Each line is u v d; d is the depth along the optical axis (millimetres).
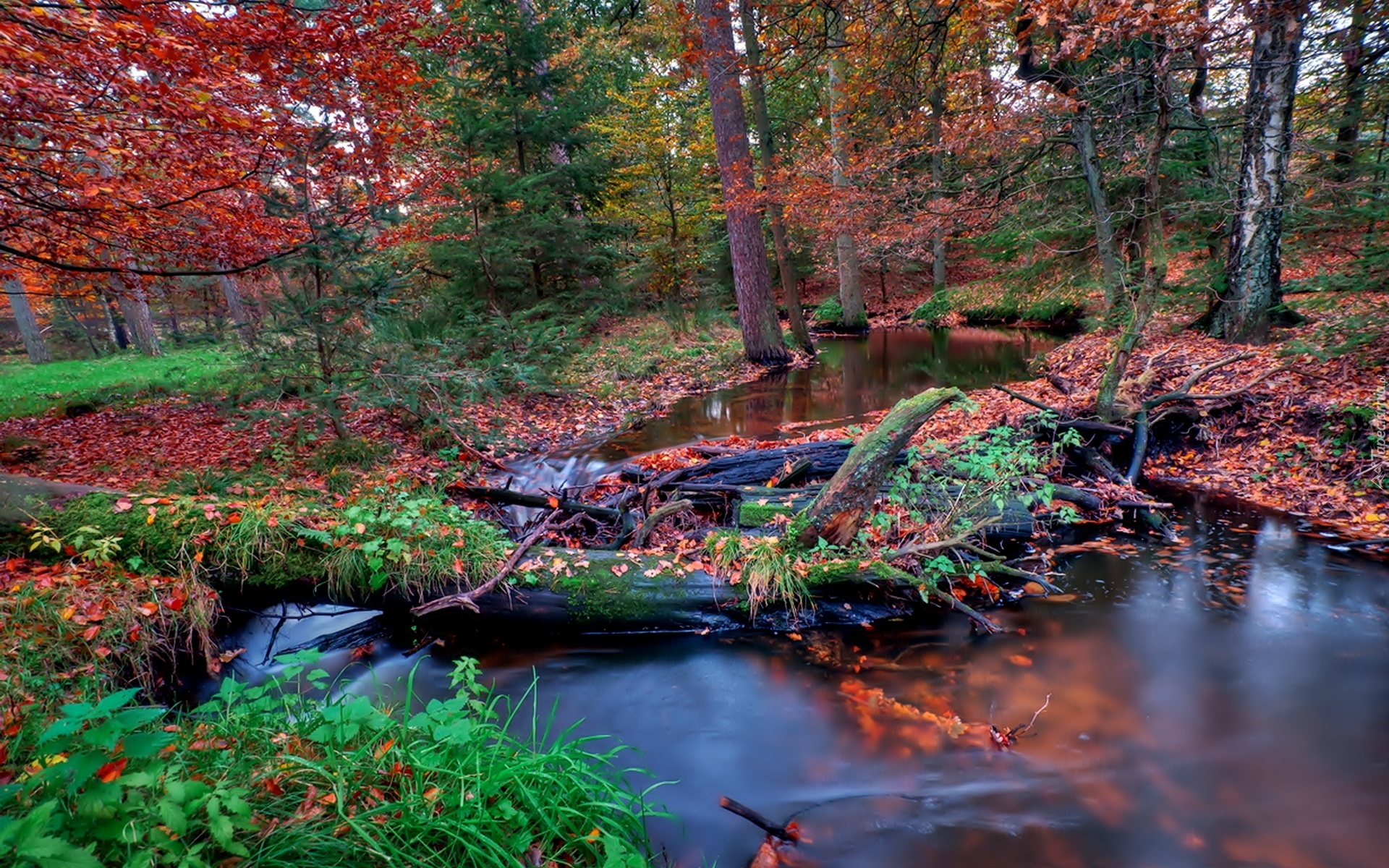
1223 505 5613
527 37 13062
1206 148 10031
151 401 10570
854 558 4234
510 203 12805
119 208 5379
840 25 9789
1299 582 4348
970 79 9359
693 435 8875
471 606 3988
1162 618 4055
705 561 4371
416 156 7664
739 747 3082
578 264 14570
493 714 2684
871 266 25750
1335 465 5609
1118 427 6266
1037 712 3225
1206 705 3230
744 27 12164
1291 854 2344
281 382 6891
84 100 3959
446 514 4566
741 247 14328
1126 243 9617
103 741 1548
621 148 18094
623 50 20828
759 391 12117
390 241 8836
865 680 3582
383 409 8727
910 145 10820
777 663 3801
